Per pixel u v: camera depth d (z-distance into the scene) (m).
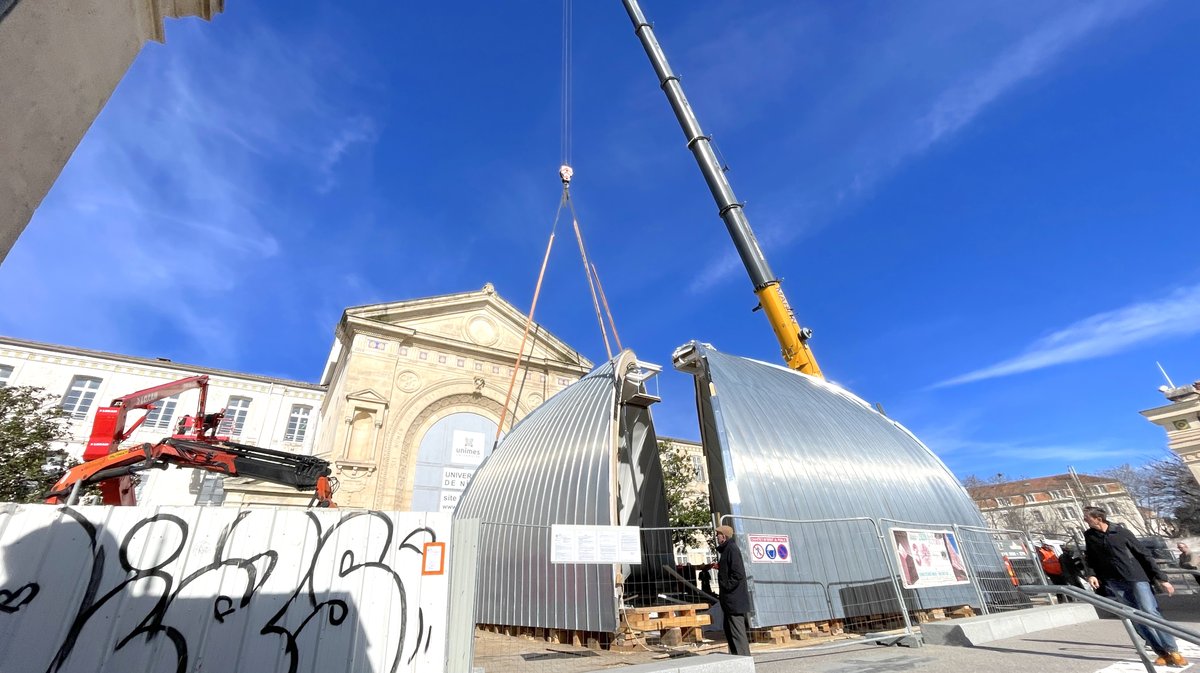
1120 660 7.00
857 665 7.49
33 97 2.07
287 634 5.25
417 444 25.97
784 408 13.66
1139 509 55.19
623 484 14.07
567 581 10.11
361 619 5.59
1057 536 15.59
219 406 30.14
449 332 29.55
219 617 5.06
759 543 10.16
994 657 7.58
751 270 19.22
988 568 13.14
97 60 2.44
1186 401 18.98
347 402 24.83
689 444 42.91
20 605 4.50
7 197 1.98
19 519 4.71
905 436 16.20
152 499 24.33
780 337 18.42
